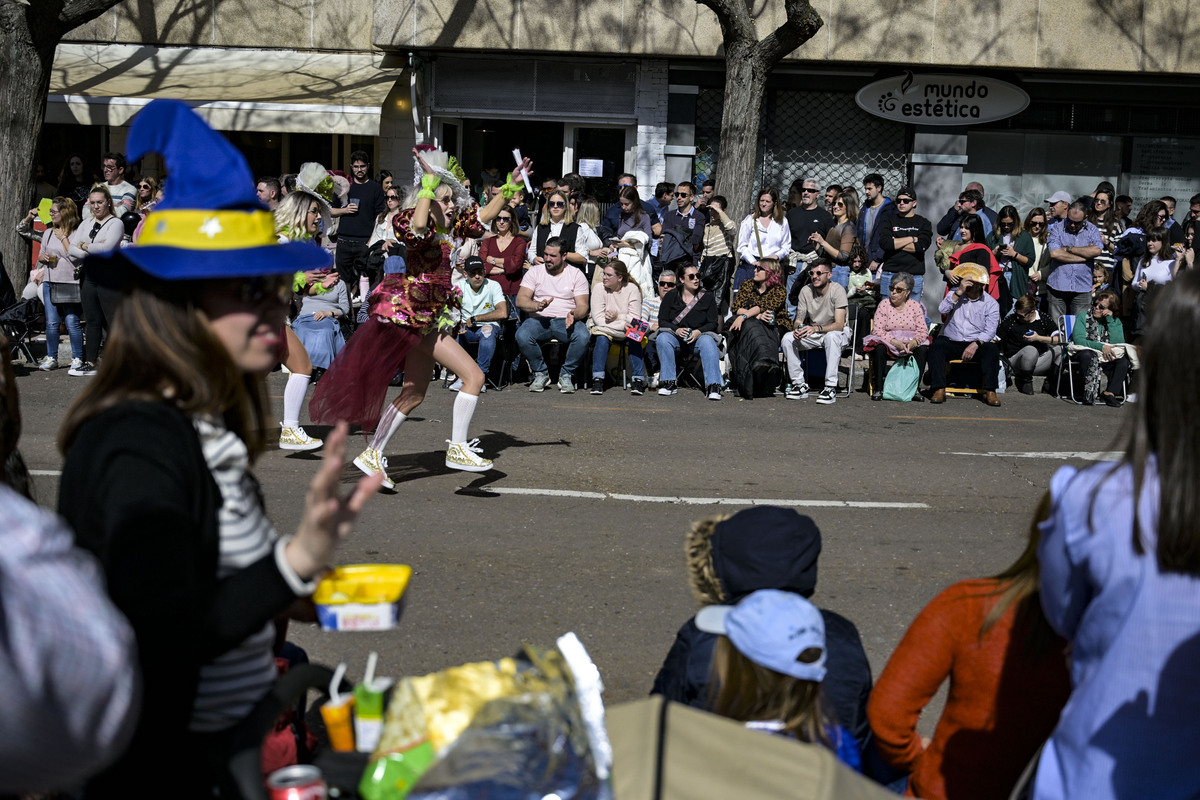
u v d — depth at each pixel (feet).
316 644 15.70
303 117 49.47
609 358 39.93
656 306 39.09
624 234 42.80
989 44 52.13
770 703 7.68
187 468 5.87
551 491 24.67
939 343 38.68
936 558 20.71
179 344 6.13
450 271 23.21
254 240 6.33
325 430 30.63
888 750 8.73
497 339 38.14
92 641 4.28
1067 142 55.52
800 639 7.59
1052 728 8.13
